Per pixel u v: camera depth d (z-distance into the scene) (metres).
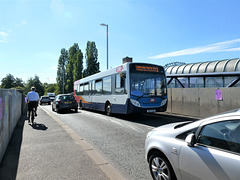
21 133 6.54
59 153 4.40
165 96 9.49
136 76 8.97
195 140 2.37
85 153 4.39
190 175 2.31
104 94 11.54
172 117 10.09
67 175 3.27
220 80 15.74
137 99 8.75
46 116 11.38
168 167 2.67
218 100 9.05
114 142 5.41
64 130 6.99
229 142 2.05
